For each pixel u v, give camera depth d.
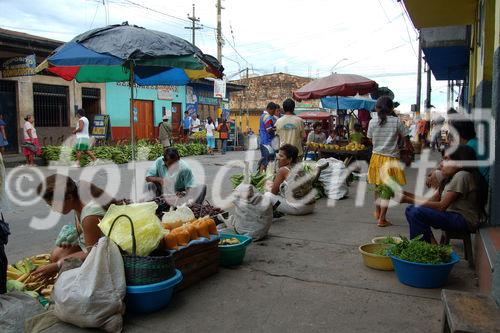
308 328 3.21
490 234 3.78
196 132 23.98
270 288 3.93
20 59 14.57
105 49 4.82
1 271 3.49
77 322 3.13
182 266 3.87
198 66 5.24
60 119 18.19
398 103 20.47
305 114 26.55
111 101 20.98
